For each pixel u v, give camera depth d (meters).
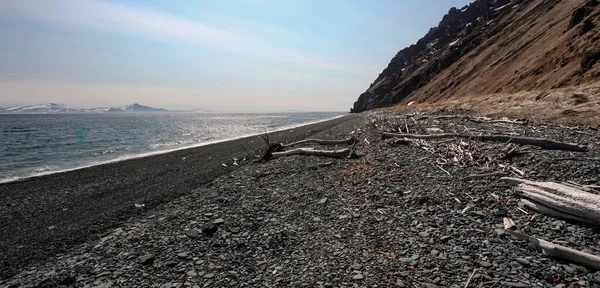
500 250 5.79
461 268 5.33
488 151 12.44
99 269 6.31
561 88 30.14
